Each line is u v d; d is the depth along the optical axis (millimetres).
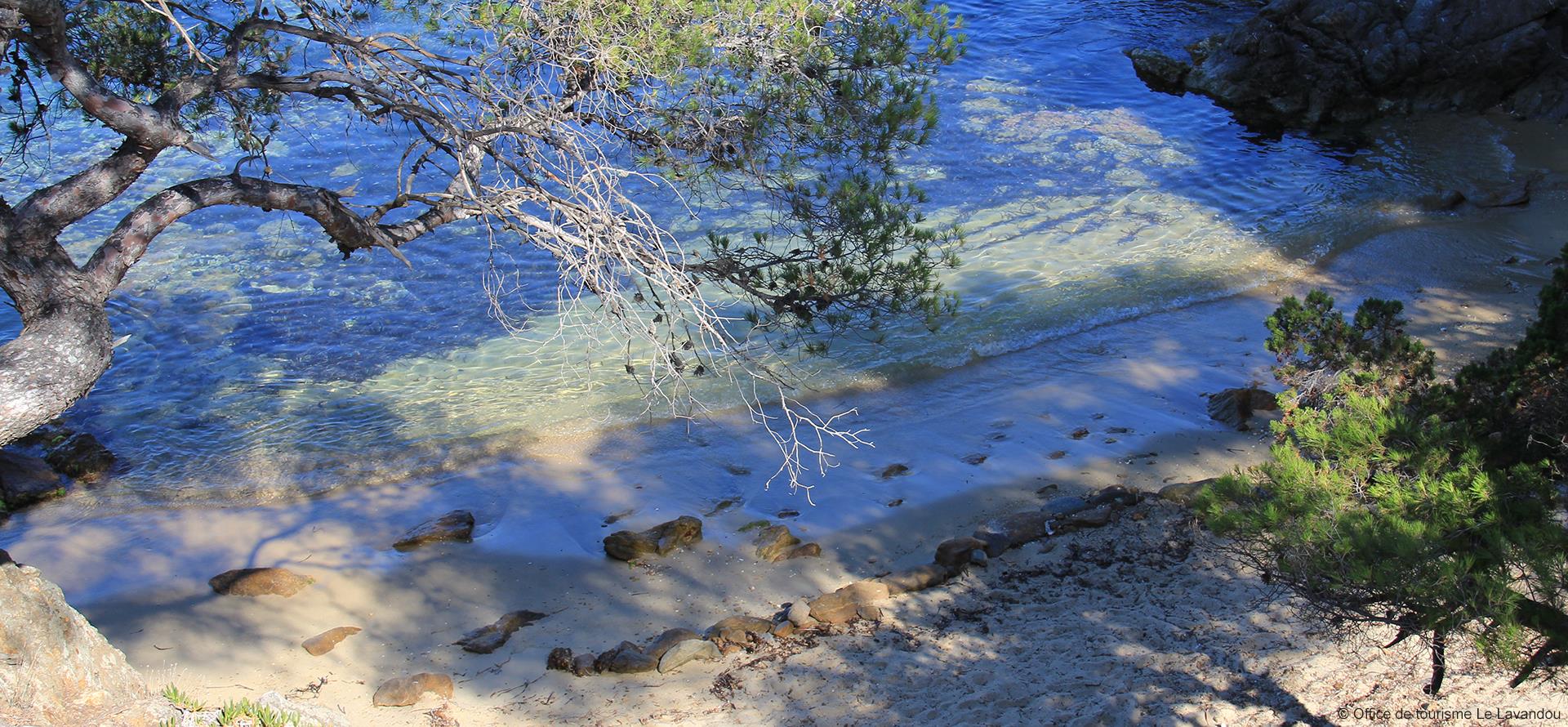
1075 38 29625
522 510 11453
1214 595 9070
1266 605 8766
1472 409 7543
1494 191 19781
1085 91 26297
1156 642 8383
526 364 14797
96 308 6125
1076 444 12375
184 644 9109
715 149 8719
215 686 8469
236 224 18906
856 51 8641
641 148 8641
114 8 8516
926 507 11188
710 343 15133
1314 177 21281
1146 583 9375
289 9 19938
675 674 8492
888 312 9719
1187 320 15789
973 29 30266
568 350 15172
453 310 16359
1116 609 9008
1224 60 25688
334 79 7434
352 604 9789
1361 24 24906
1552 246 17719
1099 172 21672
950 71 27312
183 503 11750
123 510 11633
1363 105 24609
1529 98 24531
